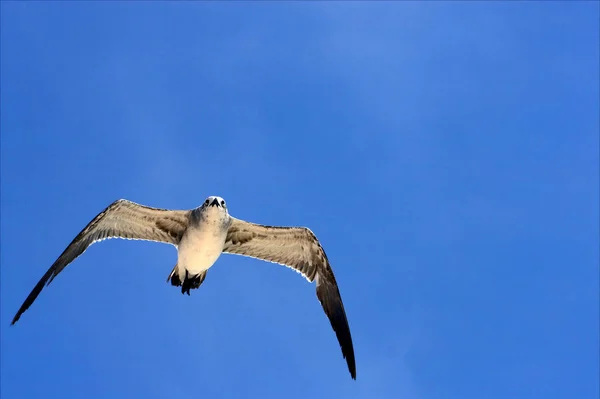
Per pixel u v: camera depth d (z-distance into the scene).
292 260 19.22
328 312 18.98
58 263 17.67
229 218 18.14
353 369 18.39
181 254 18.31
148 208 18.05
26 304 17.39
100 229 18.30
